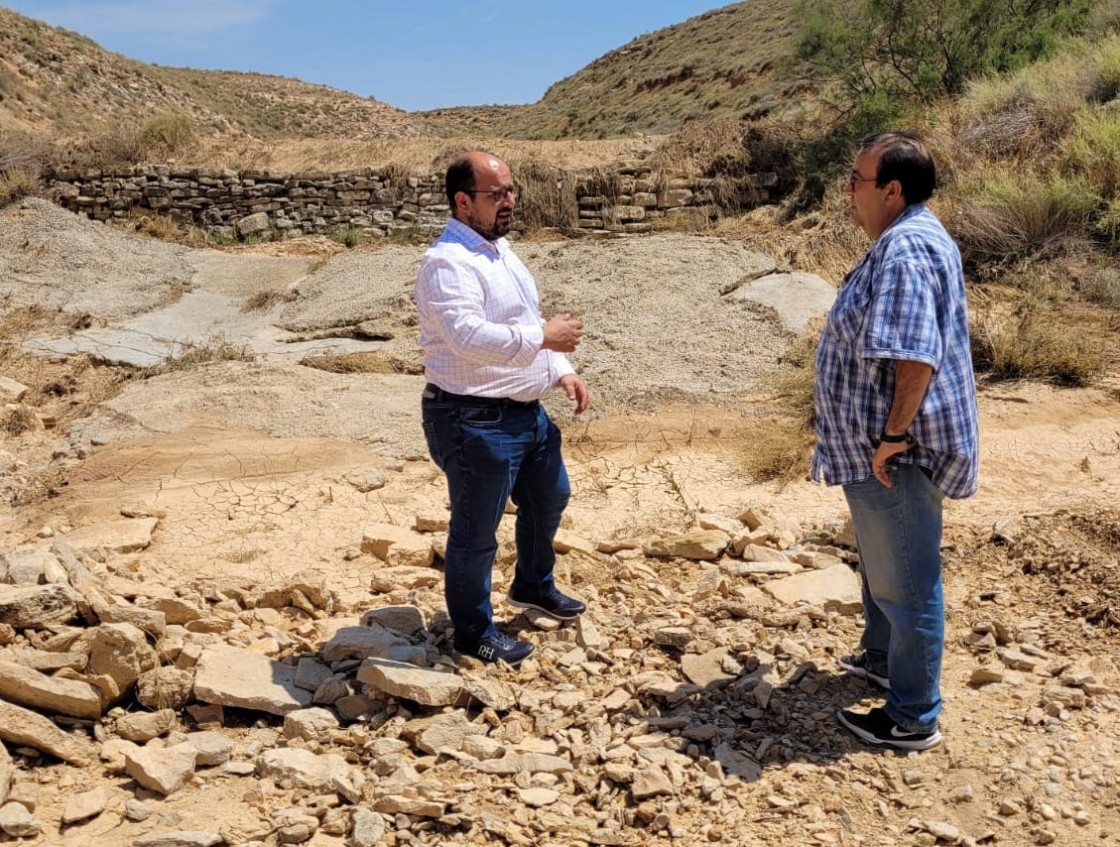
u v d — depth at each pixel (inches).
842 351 128.5
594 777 132.5
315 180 748.6
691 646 162.7
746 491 238.4
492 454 150.3
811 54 704.4
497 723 144.6
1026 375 290.8
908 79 644.7
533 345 145.7
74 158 770.2
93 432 284.7
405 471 253.4
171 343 392.8
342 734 140.6
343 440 270.5
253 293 473.7
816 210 578.6
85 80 1798.7
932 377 124.6
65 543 182.2
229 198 755.4
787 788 128.7
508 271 153.7
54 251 501.7
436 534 210.7
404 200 742.5
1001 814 124.1
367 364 337.4
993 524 203.3
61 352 372.8
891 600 134.6
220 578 188.4
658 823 122.9
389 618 169.6
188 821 122.6
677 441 268.1
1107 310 332.5
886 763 134.2
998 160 439.2
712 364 312.3
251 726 145.9
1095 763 131.3
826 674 154.0
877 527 131.9
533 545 170.4
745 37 1626.5
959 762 133.2
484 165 147.5
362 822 120.3
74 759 133.9
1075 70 490.6
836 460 131.3
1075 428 260.4
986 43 628.7
